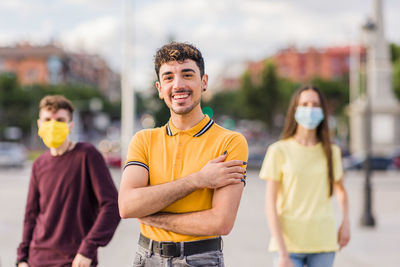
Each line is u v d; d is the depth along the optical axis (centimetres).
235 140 222
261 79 5466
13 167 3041
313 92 344
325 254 323
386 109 2880
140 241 226
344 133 5622
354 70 4169
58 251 304
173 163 221
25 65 8094
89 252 291
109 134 9050
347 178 2466
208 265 214
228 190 210
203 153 221
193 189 208
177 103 220
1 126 5553
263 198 1484
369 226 950
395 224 995
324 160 335
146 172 224
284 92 5503
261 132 7081
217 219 206
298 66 8844
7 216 1097
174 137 226
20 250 312
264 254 711
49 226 306
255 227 948
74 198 308
